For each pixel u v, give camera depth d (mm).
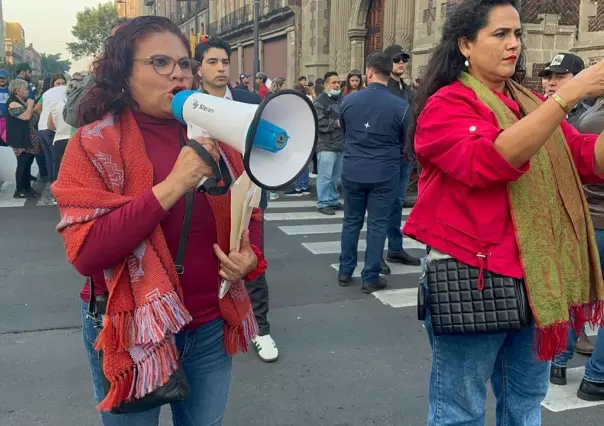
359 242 7047
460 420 2057
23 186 9531
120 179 1620
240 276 1788
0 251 6363
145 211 1525
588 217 2014
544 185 1887
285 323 4477
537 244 1861
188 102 1627
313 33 21875
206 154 1559
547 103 1638
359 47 18734
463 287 1911
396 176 4949
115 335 1581
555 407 3238
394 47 5551
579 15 10969
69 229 1548
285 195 10297
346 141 5016
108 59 1685
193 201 1723
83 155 1594
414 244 6930
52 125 9047
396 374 3656
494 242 1871
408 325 4445
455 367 2035
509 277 1873
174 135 1772
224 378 1924
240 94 4180
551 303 1853
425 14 13891
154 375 1591
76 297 4977
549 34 10844
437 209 1953
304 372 3670
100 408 1604
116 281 1579
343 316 4625
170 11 52781
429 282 1969
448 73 2035
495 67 1934
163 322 1580
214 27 37250
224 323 1883
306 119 1610
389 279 5543
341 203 9289
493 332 1900
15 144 9258
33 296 4984
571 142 2096
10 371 3627
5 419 3092
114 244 1520
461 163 1760
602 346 3203
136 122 1728
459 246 1909
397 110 4730
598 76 1608
